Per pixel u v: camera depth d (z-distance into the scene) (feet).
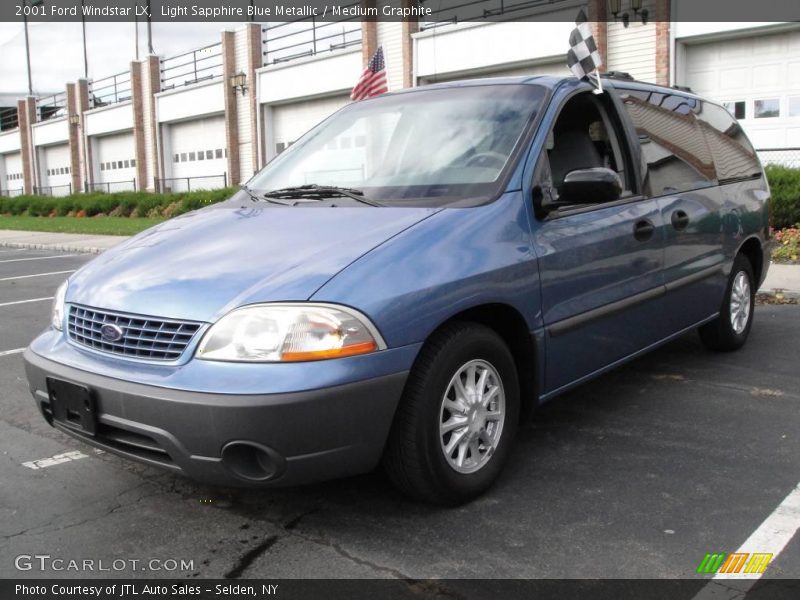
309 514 11.05
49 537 10.62
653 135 15.51
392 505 11.25
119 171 122.62
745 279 19.06
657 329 15.11
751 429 14.05
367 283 9.78
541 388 12.25
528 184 12.00
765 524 10.46
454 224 11.00
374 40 72.84
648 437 13.78
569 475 12.19
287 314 9.39
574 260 12.39
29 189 149.48
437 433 10.42
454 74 67.15
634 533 10.27
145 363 9.87
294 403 9.08
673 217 15.16
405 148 13.34
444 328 10.62
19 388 18.16
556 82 13.71
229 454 9.33
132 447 10.11
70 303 11.29
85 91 126.82
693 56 52.85
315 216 11.75
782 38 48.91
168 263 10.93
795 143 49.03
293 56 87.15
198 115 100.83
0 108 165.17
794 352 19.22
